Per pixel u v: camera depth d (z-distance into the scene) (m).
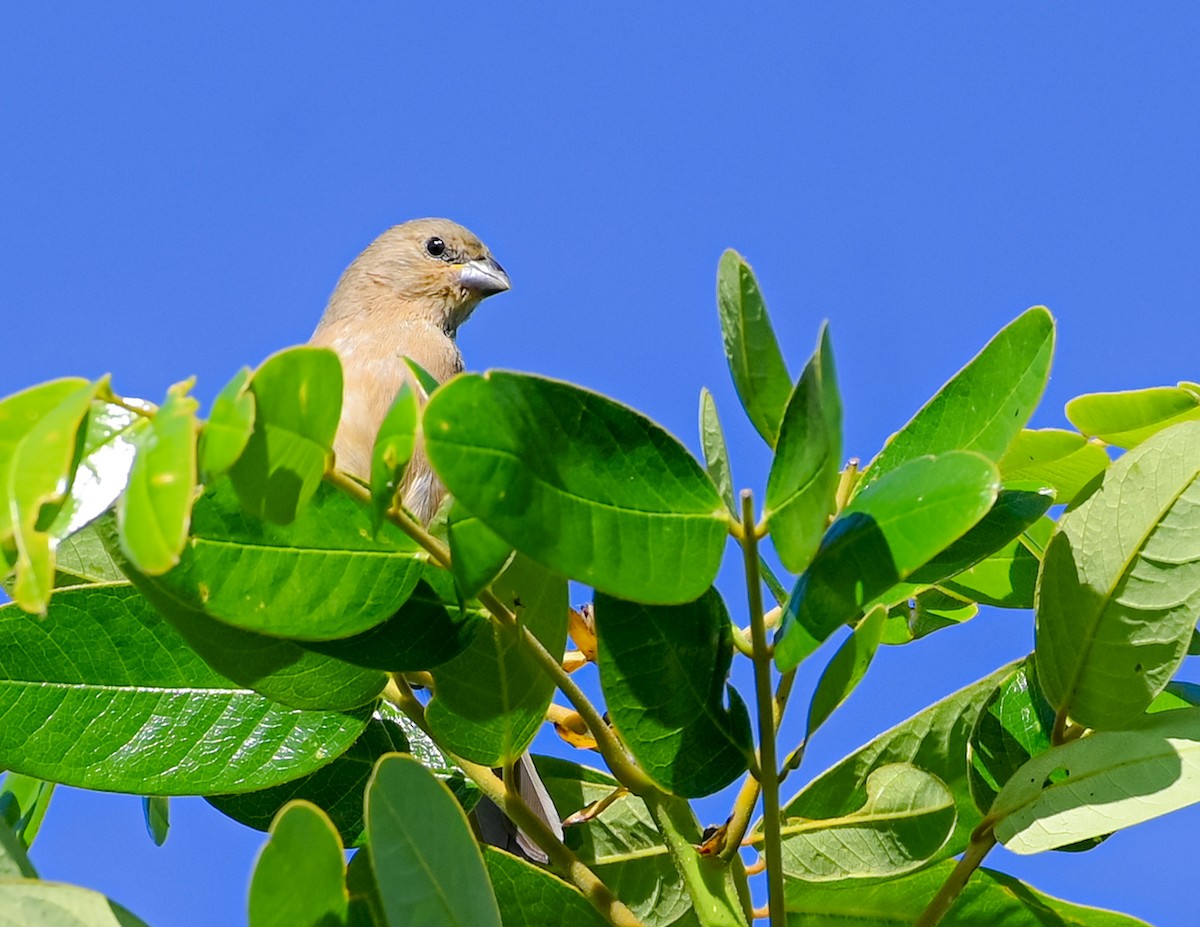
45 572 2.64
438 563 3.55
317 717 4.45
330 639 3.65
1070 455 4.99
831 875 4.25
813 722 3.69
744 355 4.07
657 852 4.96
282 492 3.20
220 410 2.91
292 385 3.11
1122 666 4.10
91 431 3.26
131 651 4.41
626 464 3.31
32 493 2.70
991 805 4.37
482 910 3.08
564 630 4.16
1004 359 4.09
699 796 3.80
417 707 4.50
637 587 3.25
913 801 4.22
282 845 2.94
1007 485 4.67
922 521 3.28
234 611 3.54
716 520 3.36
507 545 3.31
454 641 3.96
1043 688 4.20
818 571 3.39
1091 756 4.05
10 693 4.33
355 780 4.97
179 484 2.60
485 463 3.15
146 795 4.34
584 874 4.19
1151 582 4.08
